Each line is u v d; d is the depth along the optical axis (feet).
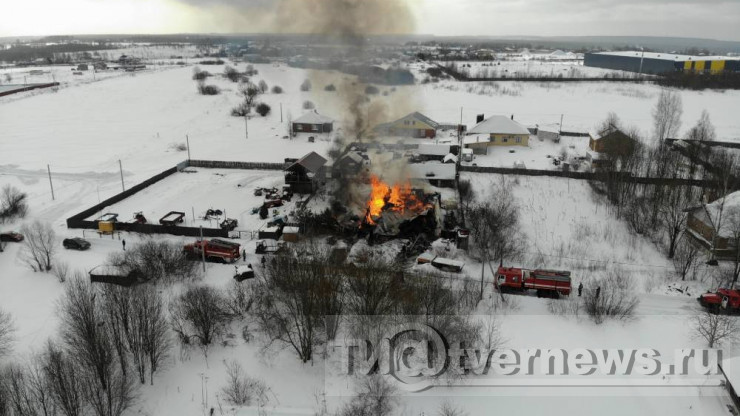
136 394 101.24
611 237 171.32
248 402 99.19
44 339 114.32
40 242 151.84
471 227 170.09
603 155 231.30
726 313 126.52
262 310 118.21
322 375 104.27
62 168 240.94
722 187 185.88
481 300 128.77
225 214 187.62
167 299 128.06
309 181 204.23
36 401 93.09
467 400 97.71
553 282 130.72
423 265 148.77
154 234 169.48
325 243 161.07
